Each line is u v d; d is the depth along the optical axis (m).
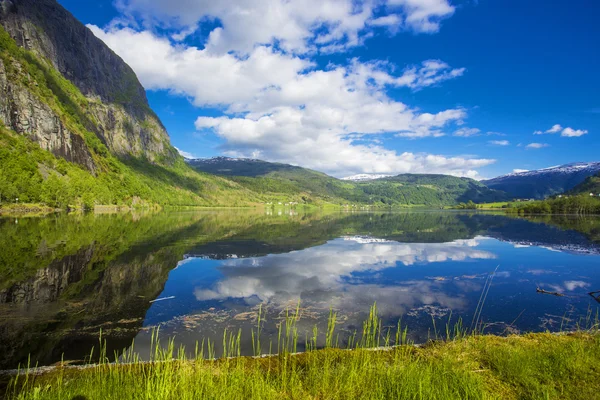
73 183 105.69
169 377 5.86
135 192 152.62
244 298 15.99
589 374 6.64
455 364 7.17
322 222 73.75
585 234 47.28
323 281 19.58
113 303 14.88
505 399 5.84
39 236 35.16
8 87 122.50
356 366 6.88
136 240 35.34
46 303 14.67
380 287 18.27
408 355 7.99
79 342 10.67
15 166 92.25
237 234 44.78
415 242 38.28
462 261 26.41
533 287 18.42
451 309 14.47
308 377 6.67
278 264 24.59
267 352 9.91
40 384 6.57
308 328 12.02
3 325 12.07
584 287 18.53
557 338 9.13
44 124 128.00
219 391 5.77
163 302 15.18
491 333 11.71
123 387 6.08
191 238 38.88
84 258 24.45
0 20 193.38
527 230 53.53
